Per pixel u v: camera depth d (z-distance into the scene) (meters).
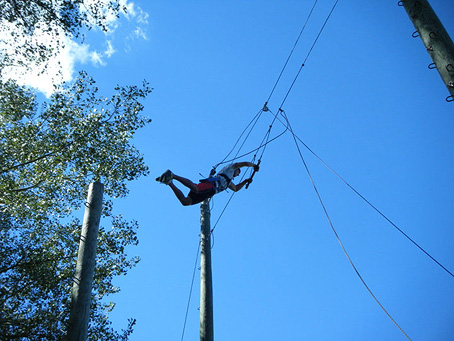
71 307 7.38
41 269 9.86
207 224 10.66
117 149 12.31
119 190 12.53
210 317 9.16
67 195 12.43
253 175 8.12
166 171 6.41
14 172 11.82
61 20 10.54
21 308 9.48
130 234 12.67
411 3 5.37
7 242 10.12
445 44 4.94
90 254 7.89
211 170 7.76
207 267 9.90
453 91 4.70
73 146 11.59
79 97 12.21
